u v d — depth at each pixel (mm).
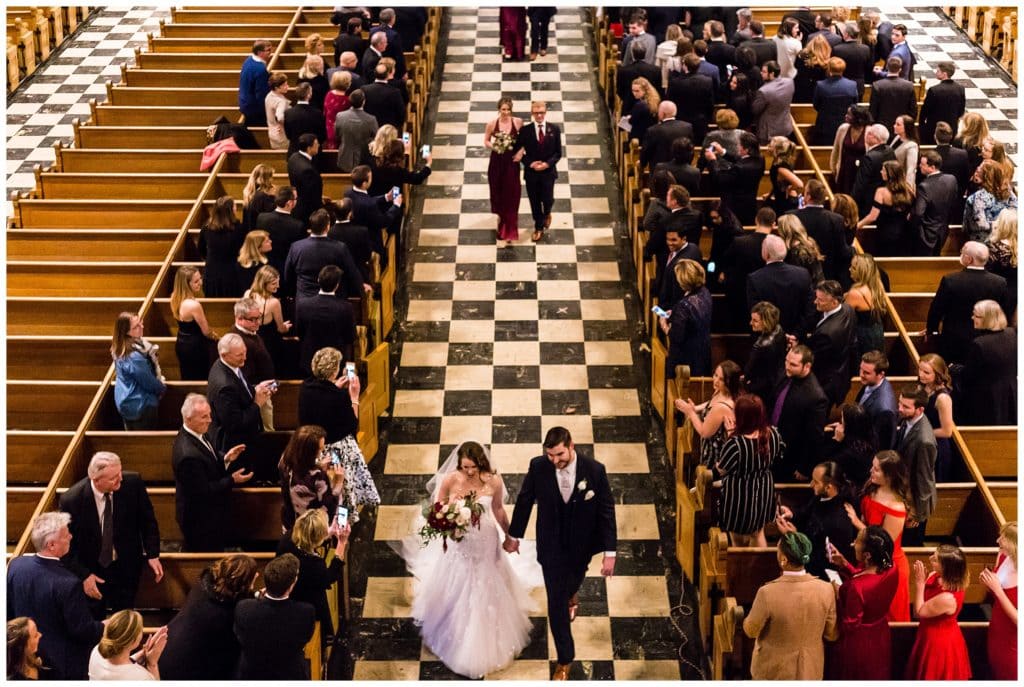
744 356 9891
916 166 11711
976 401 9031
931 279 10719
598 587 8727
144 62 15109
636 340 11531
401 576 8844
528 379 11000
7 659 6320
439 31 18688
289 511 7805
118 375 8766
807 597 6676
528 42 18484
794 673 6777
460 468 7789
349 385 8680
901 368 9641
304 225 10812
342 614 8430
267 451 8914
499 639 8023
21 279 10570
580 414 10555
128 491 7449
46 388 9156
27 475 8836
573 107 16047
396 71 14055
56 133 16188
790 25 13977
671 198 10047
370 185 11734
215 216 9953
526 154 12641
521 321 11812
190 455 7699
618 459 10023
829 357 8570
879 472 7223
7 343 9523
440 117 15766
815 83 13805
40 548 6887
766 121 12734
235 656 6879
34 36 17984
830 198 10875
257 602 6645
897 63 12672
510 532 7762
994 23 17891
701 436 8398
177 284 9156
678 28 14070
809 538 7266
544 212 13008
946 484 8320
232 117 13875
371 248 10516
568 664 7746
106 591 7547
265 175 10570
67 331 10133
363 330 9695
